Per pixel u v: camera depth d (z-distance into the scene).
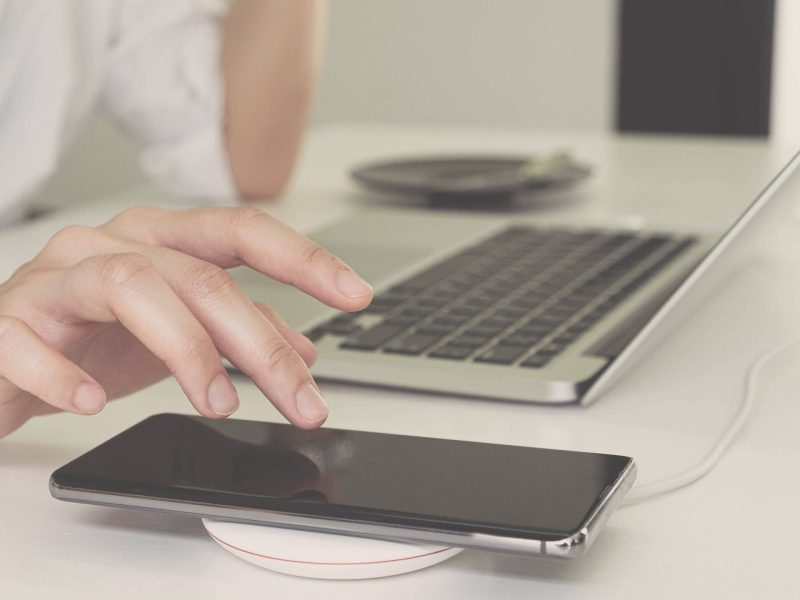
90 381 0.43
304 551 0.36
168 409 0.55
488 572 0.37
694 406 0.55
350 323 0.63
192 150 1.17
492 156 1.28
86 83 1.18
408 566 0.36
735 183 1.19
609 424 0.52
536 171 1.14
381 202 1.15
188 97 1.19
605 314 0.64
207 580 0.37
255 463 0.41
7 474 0.46
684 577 0.37
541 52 2.81
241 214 0.49
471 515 0.36
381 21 2.91
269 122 1.16
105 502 0.39
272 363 0.43
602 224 1.02
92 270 0.44
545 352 0.58
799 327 0.69
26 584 0.37
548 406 0.55
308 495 0.38
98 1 1.19
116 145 2.93
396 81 2.94
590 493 0.37
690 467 0.47
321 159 1.41
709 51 2.62
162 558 0.39
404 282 0.72
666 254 0.81
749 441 0.50
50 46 1.11
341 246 0.84
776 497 0.44
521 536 0.34
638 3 2.66
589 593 0.36
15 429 0.50
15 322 0.44
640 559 0.38
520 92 2.85
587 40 2.76
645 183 1.21
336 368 0.57
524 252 0.82
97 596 0.36
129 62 1.21
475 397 0.56
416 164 1.26
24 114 1.11
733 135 2.64
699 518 0.42
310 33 1.19
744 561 0.38
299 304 0.67
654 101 2.69
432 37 2.89
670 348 0.65
